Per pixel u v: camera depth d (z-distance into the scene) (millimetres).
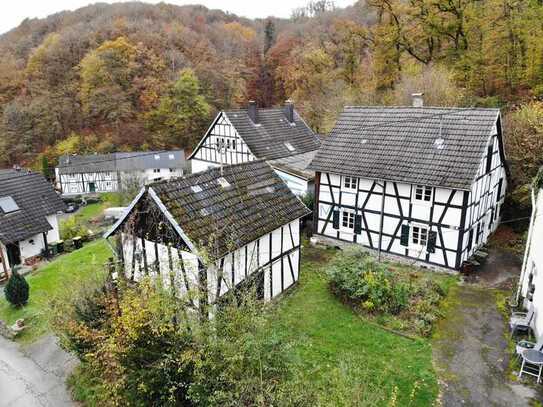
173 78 64375
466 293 18641
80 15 78875
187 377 11055
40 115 60594
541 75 30594
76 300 13961
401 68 39656
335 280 18141
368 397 9992
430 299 17422
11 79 63469
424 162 20938
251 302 11820
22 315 19250
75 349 13469
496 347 14906
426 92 32750
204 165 35031
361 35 45625
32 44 71562
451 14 35875
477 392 12828
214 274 14539
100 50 63250
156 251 15602
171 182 15812
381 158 22234
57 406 13828
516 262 21531
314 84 53312
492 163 22219
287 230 18812
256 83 71125
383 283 17328
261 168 19938
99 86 62188
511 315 16609
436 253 20844
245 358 10828
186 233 14594
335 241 24203
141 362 11180
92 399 13422
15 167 37469
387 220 22094
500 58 32969
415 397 12680
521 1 32438
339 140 24281
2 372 15625
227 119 31781
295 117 36031
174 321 12148
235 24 89188
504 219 26453
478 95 33656
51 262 26828
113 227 16219
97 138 61438
